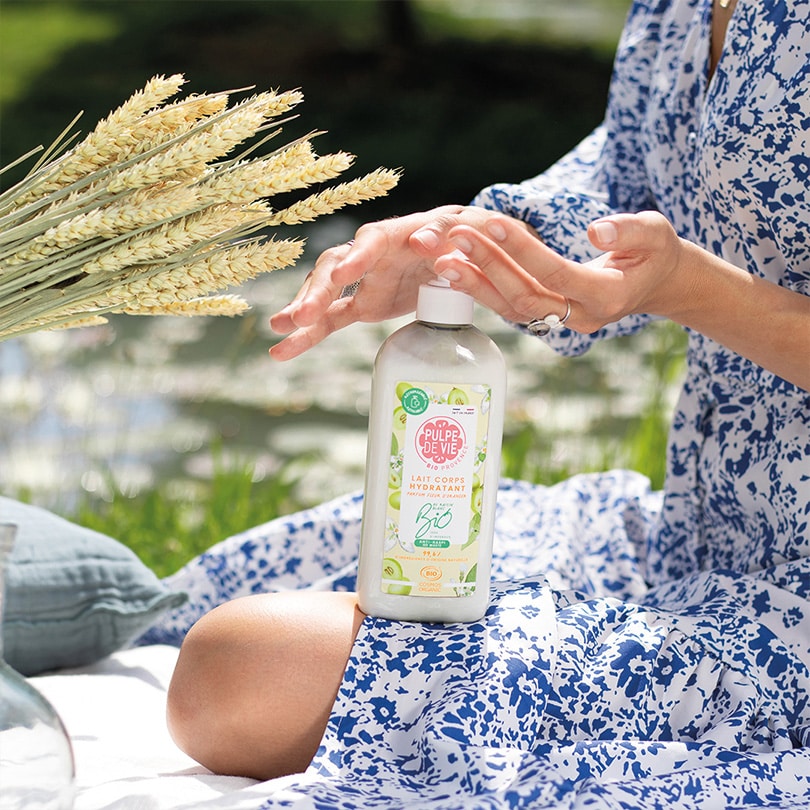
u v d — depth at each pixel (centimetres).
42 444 388
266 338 591
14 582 185
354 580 181
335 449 438
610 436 408
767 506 159
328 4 1429
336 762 129
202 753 141
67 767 114
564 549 180
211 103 121
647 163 182
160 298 121
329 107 1313
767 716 141
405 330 135
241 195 116
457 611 137
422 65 1372
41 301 121
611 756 130
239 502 314
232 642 138
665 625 145
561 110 1314
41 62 1365
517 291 128
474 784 121
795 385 154
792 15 151
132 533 300
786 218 155
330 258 132
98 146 118
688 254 138
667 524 179
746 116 153
